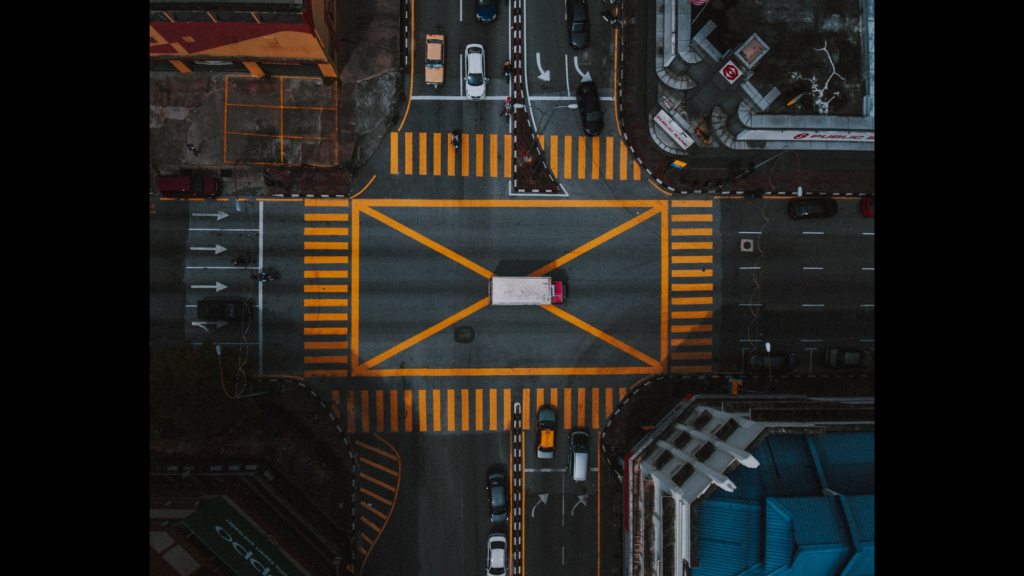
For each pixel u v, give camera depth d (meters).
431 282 36.66
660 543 29.16
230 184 36.03
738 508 26.20
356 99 36.19
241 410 32.47
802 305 37.03
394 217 36.53
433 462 36.94
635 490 32.62
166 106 35.47
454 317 36.81
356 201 36.38
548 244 36.78
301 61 33.50
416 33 36.12
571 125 36.62
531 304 35.44
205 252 36.00
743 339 37.00
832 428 27.73
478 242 36.69
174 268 35.88
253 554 30.75
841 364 37.25
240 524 31.58
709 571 26.34
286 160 36.03
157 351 35.78
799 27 33.69
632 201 36.84
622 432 37.03
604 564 36.97
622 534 36.88
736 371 37.06
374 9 35.91
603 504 37.12
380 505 36.72
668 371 36.97
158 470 35.28
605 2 36.28
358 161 36.28
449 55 36.22
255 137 35.91
